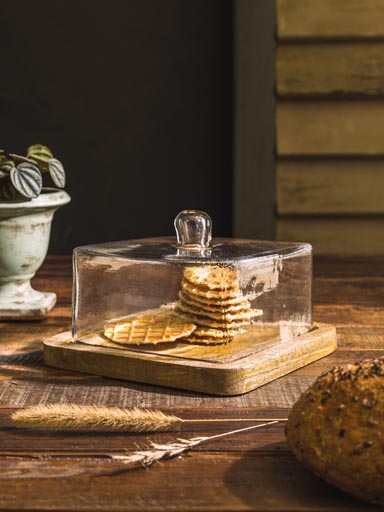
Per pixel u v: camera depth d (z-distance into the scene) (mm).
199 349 1142
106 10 2559
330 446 883
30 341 1273
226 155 2604
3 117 2604
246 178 2322
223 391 1089
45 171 1394
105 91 2592
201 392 1099
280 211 2324
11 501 896
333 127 2289
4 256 1355
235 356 1125
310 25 2252
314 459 891
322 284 1591
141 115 2602
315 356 1197
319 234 2346
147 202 2645
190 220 1195
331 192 2316
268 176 2314
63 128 2613
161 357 1124
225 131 2596
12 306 1357
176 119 2600
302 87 2273
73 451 972
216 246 1213
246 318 1156
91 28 2564
